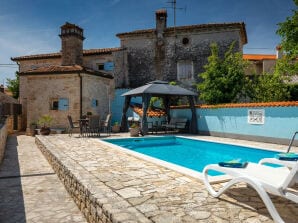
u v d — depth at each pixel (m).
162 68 22.73
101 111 19.78
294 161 4.66
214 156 10.13
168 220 3.27
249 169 4.03
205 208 3.70
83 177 5.38
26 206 5.21
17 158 10.38
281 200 4.09
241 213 3.53
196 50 22.05
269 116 11.17
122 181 5.12
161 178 5.36
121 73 22.62
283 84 16.06
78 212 4.92
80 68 17.89
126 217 3.29
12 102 22.27
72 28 19.80
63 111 17.89
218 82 16.97
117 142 12.81
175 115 17.25
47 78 18.22
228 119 13.16
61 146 10.36
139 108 18.98
